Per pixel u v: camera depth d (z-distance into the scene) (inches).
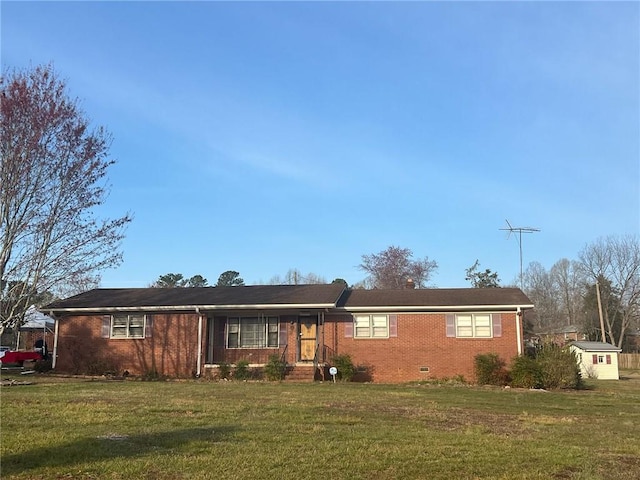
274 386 808.9
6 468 294.7
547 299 2918.3
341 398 644.1
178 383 846.5
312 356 1061.1
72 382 839.7
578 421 522.9
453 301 1049.5
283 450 345.7
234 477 284.4
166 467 300.8
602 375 1457.9
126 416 463.5
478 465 322.0
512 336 1009.5
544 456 348.5
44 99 804.0
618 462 341.1
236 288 1186.6
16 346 1562.5
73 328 1091.9
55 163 813.9
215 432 400.2
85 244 849.5
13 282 831.1
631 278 2438.5
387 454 341.7
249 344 1077.1
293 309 1039.6
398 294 1130.0
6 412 474.6
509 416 540.4
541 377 905.5
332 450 349.1
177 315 1066.7
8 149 788.6
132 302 1093.1
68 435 376.8
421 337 1032.2
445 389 837.8
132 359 1065.5
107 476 284.2
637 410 627.5
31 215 810.8
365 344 1043.3
